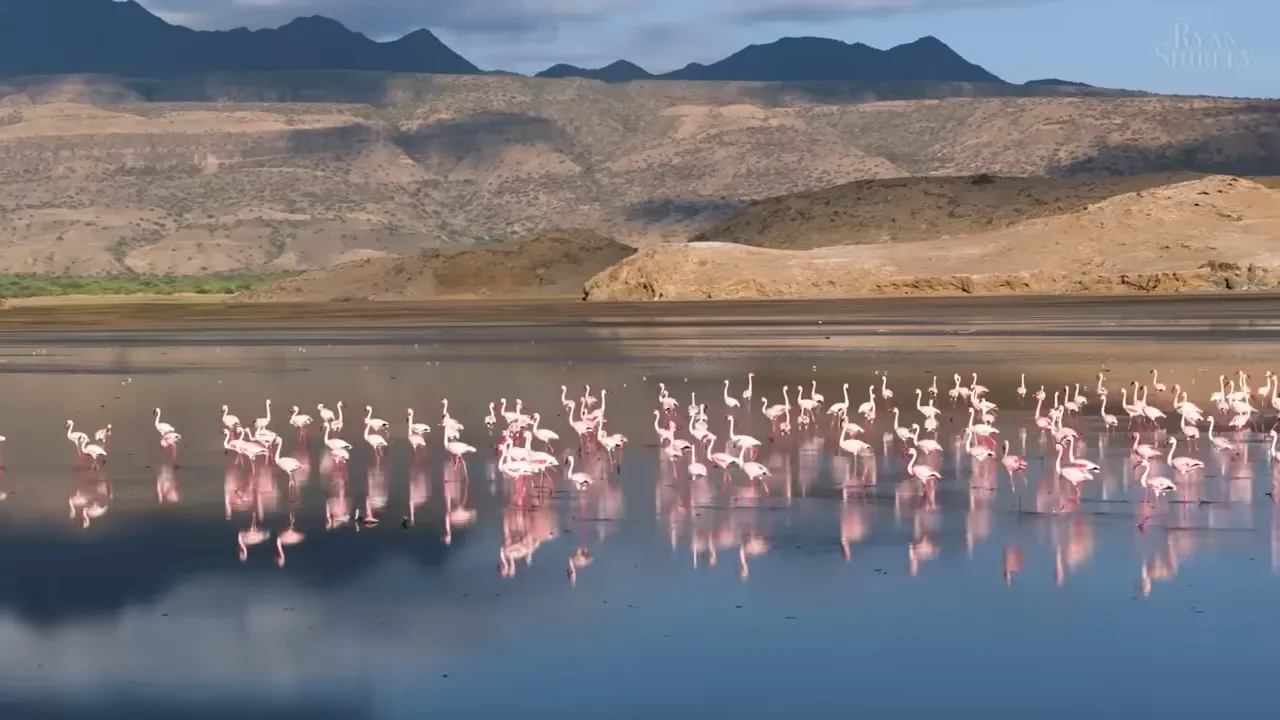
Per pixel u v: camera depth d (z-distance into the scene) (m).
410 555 27.28
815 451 41.31
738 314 131.12
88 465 39.81
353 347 91.81
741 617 22.55
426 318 137.38
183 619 22.77
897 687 19.20
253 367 75.00
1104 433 44.84
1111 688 19.06
